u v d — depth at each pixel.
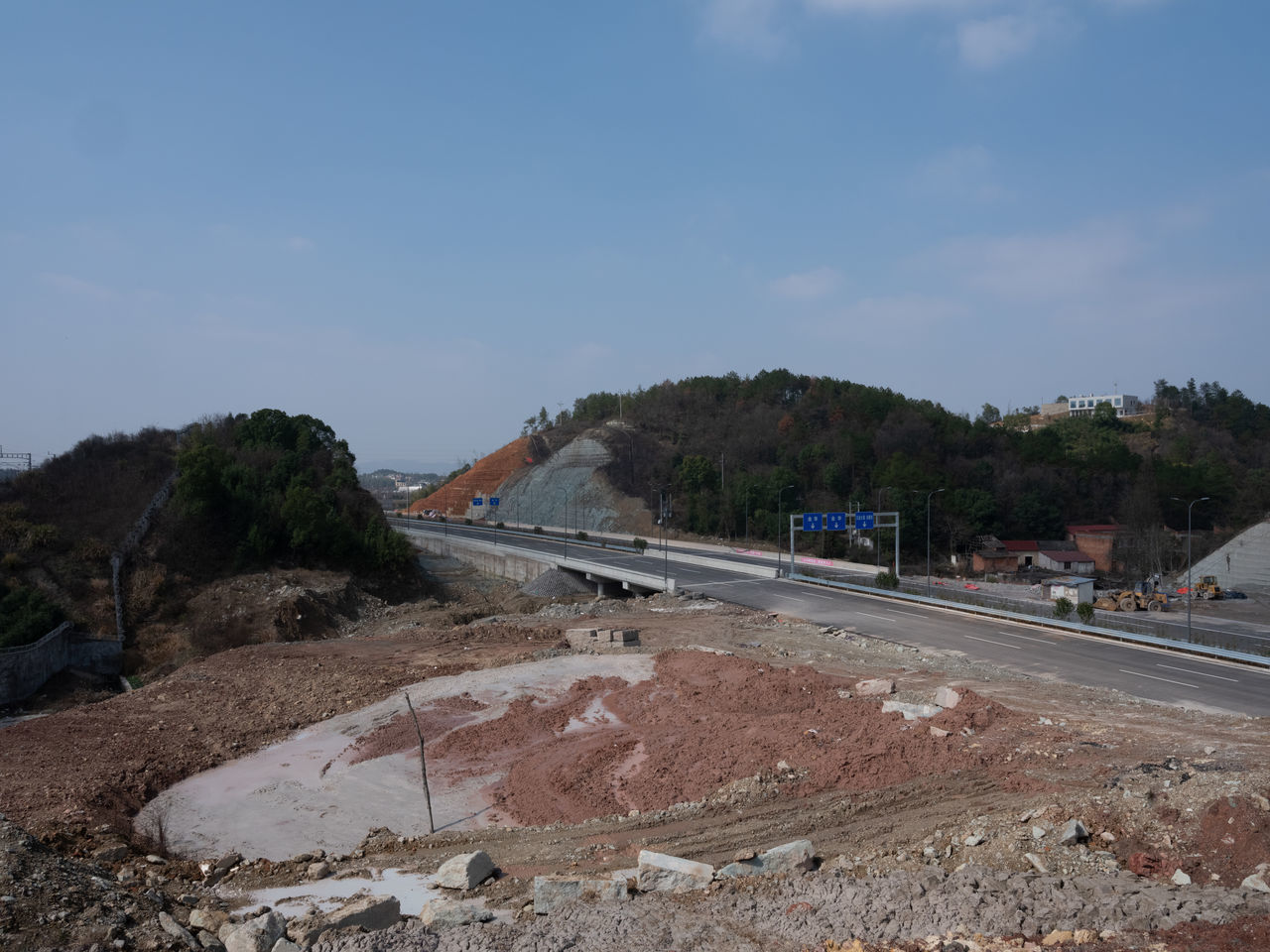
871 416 150.00
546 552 91.00
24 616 49.88
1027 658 37.97
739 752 24.59
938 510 105.31
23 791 22.94
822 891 14.30
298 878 18.06
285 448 91.88
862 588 61.09
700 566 78.38
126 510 68.19
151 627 56.91
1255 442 153.50
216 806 23.45
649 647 42.00
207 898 16.38
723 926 13.21
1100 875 13.83
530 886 16.45
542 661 37.59
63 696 45.66
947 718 24.95
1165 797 15.98
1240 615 60.94
